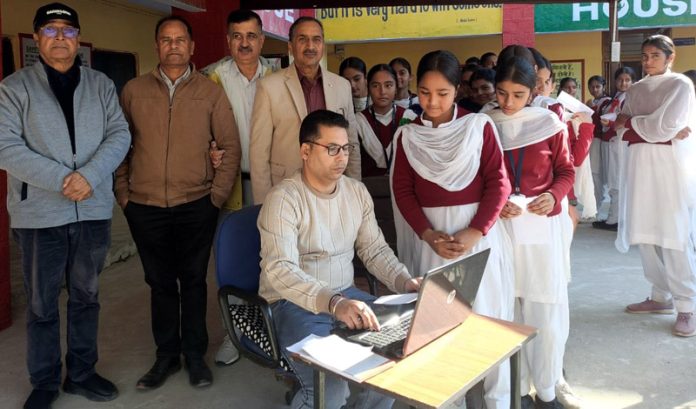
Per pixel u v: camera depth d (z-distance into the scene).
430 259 2.51
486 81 3.63
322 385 1.76
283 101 3.12
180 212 3.06
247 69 3.43
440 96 2.37
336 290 2.39
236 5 5.76
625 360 3.30
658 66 3.75
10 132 2.59
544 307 2.63
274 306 2.34
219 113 3.08
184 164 3.01
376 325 1.87
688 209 3.67
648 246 3.86
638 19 8.55
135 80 3.03
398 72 4.89
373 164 3.86
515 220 2.57
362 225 2.48
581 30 8.62
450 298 1.80
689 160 3.64
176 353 3.22
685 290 3.61
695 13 8.46
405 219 2.51
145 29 7.85
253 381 3.14
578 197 3.11
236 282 2.47
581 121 3.06
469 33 8.64
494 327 1.93
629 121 3.85
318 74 3.24
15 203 2.69
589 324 3.81
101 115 2.79
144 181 3.01
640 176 3.78
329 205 2.34
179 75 3.02
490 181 2.45
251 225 2.53
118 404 2.92
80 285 2.89
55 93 2.70
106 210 2.89
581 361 3.29
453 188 2.42
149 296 4.54
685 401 2.86
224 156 3.11
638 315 3.95
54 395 2.92
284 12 8.20
